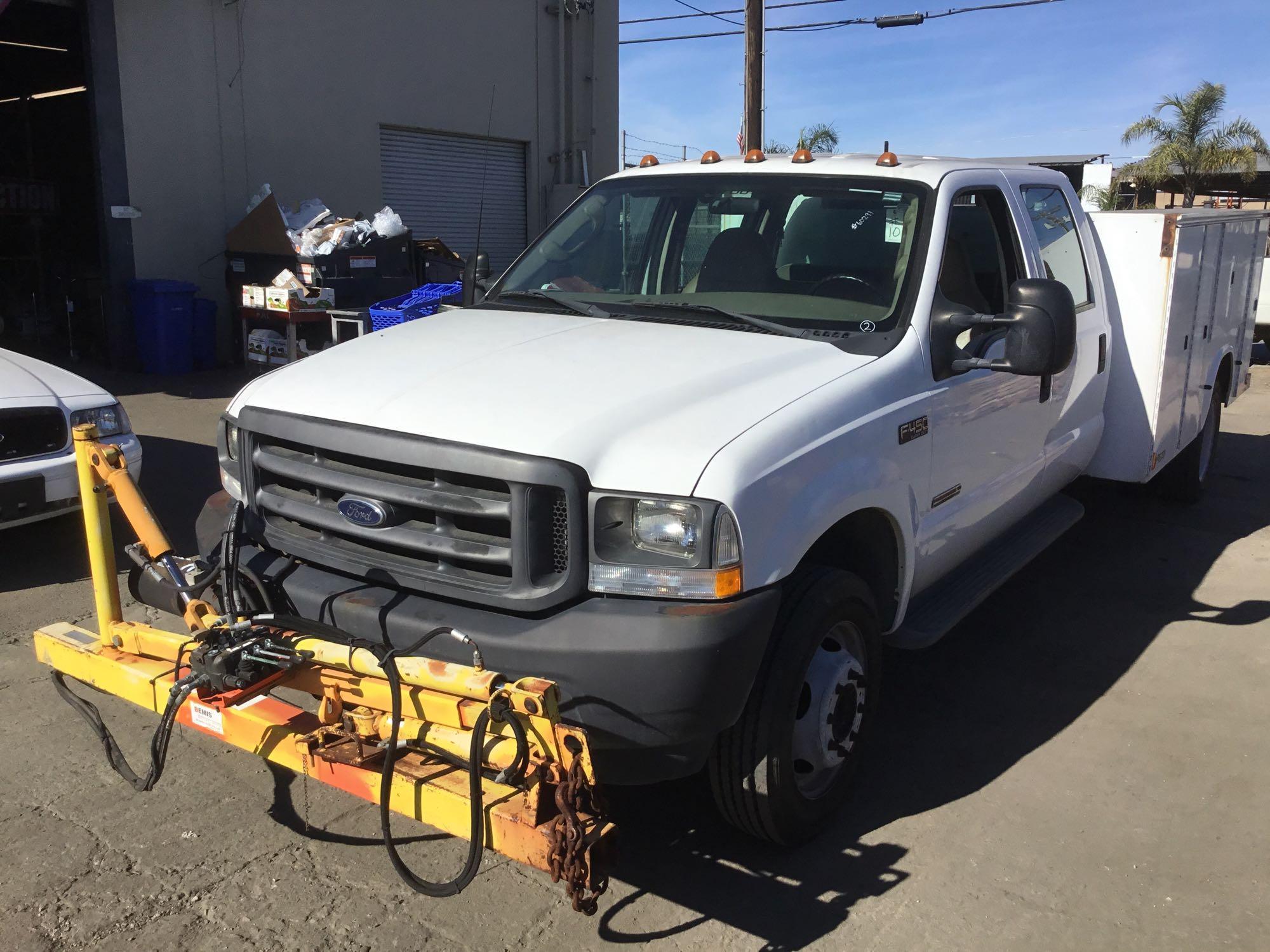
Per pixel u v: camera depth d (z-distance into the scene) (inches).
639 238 175.3
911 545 144.3
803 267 157.4
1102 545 265.3
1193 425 271.1
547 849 94.9
